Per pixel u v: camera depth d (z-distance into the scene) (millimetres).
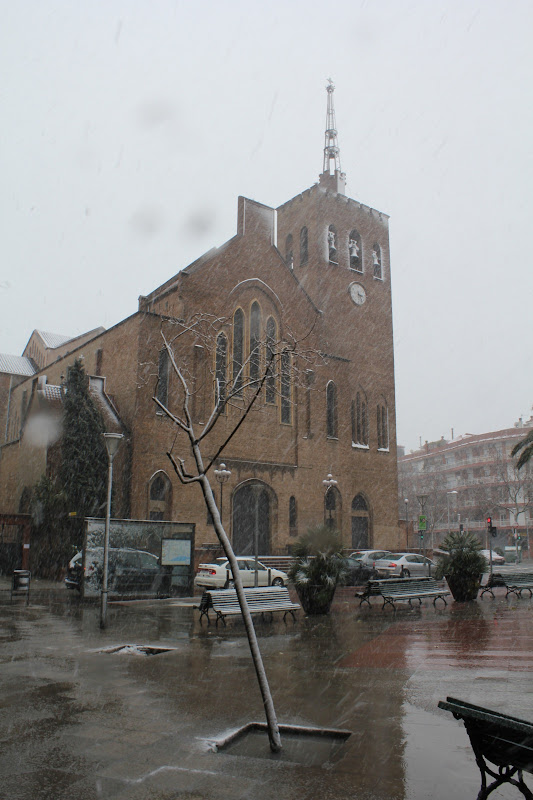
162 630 15156
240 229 39750
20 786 5363
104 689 8953
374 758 6047
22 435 38469
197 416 34500
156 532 23359
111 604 20906
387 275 52812
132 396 33688
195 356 34906
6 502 40406
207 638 13922
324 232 49406
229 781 5477
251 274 39344
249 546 37000
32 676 9805
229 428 36250
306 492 39375
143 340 34156
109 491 16000
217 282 37531
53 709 7836
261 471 37344
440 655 11594
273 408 38750
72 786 5363
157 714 7613
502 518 82188
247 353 37844
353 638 13891
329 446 41375
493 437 87812
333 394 42906
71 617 17516
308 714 7594
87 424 31750
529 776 5664
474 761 5965
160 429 33562
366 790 5270
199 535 33938
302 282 49750
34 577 31500
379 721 7258
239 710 7797
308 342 41500
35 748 6359
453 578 21875
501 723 4543
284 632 14953
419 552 44500
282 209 53125
